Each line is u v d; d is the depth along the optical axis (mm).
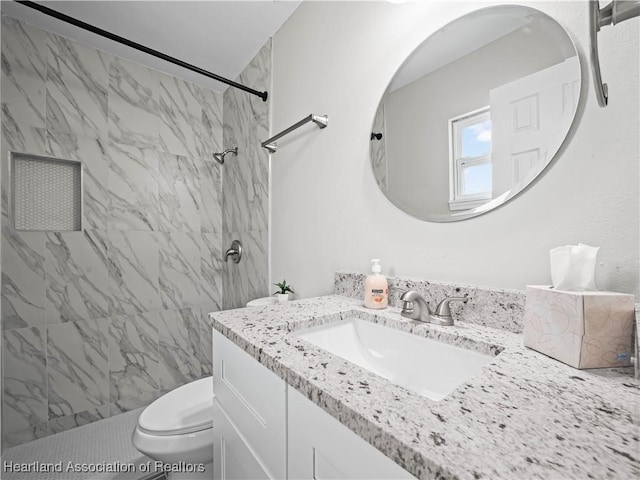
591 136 597
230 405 756
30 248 1593
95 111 1802
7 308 1521
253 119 1891
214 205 2316
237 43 1790
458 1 841
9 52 1553
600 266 581
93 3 1479
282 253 1593
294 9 1525
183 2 1483
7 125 1540
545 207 660
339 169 1224
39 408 1596
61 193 1720
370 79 1097
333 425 421
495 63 756
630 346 472
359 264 1132
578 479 250
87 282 1754
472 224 791
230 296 2180
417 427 330
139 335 1935
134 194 1937
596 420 338
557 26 653
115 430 1667
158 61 1956
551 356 517
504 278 728
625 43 559
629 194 549
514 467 266
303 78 1444
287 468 531
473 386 421
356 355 862
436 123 877
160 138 2053
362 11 1136
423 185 908
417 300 766
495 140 747
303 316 833
